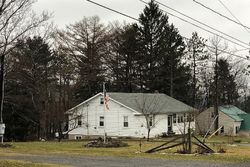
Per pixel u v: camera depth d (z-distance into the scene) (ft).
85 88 209.97
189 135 80.48
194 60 225.15
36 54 161.79
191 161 65.16
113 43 220.23
